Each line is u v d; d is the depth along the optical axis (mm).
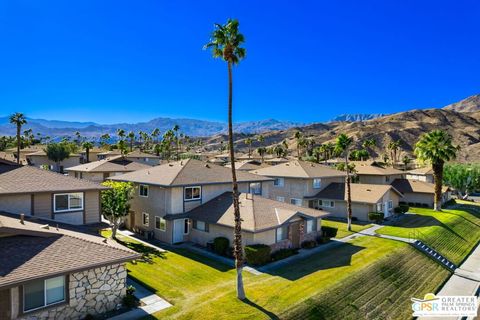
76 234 19469
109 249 17844
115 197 29875
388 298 23312
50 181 23422
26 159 82375
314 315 18906
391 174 61531
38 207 21953
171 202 30688
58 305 15680
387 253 29781
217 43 19062
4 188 20641
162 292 19938
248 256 25641
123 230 34969
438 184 52906
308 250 30125
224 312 17734
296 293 20500
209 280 22047
